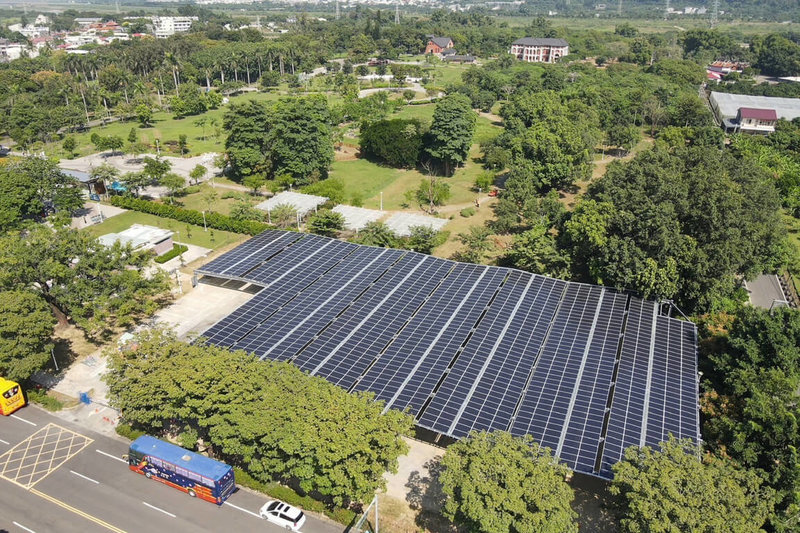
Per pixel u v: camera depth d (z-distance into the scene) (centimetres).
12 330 6034
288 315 6988
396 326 6806
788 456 4700
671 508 3812
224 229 10869
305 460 4656
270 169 13250
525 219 11331
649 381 5875
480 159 15662
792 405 5256
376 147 14875
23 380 6575
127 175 11881
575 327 6806
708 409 5534
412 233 9700
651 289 7338
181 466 5038
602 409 5419
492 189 13212
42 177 10706
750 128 18225
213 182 13538
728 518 3794
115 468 5472
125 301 7181
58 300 6938
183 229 10875
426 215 11681
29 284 6925
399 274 8094
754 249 7981
